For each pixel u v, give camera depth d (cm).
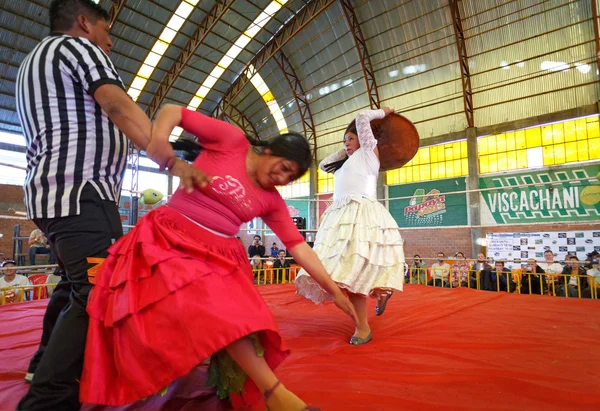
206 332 103
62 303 156
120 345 109
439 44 1361
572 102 1202
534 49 1234
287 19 1541
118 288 114
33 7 1256
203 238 130
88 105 137
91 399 106
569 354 202
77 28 147
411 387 155
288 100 1802
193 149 140
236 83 1780
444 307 361
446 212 1415
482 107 1355
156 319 108
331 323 290
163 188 1873
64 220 132
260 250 1185
